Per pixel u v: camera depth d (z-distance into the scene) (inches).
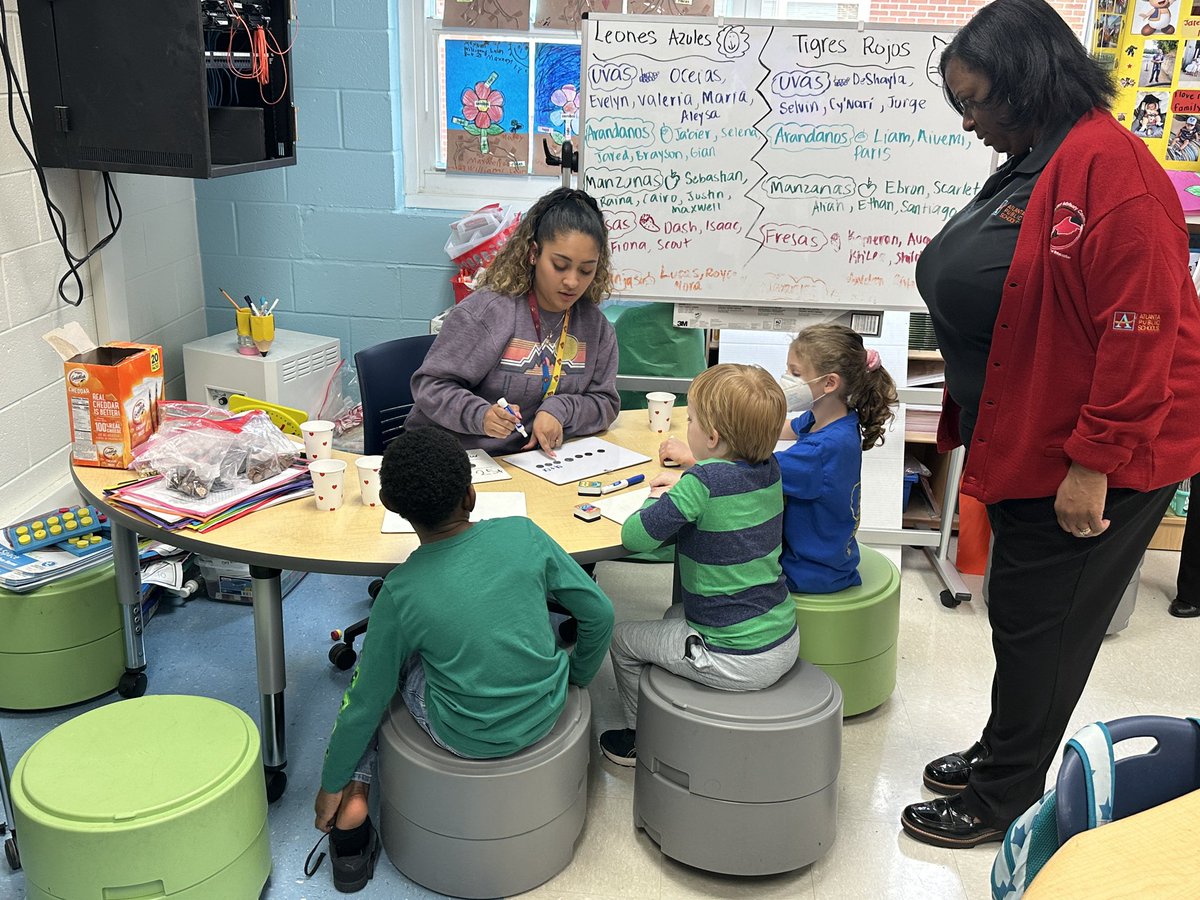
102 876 63.6
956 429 88.0
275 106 115.0
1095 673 108.7
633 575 127.7
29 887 66.4
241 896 70.1
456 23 133.3
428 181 141.6
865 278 114.6
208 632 109.5
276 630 79.4
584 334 94.3
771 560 77.0
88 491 78.5
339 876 74.5
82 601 92.7
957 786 87.6
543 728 72.4
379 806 83.7
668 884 76.8
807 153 110.4
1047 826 46.3
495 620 67.4
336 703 98.3
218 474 77.7
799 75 107.8
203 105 98.8
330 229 139.4
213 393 128.1
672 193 112.5
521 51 134.0
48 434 109.8
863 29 105.8
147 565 111.1
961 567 129.8
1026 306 69.6
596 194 112.7
